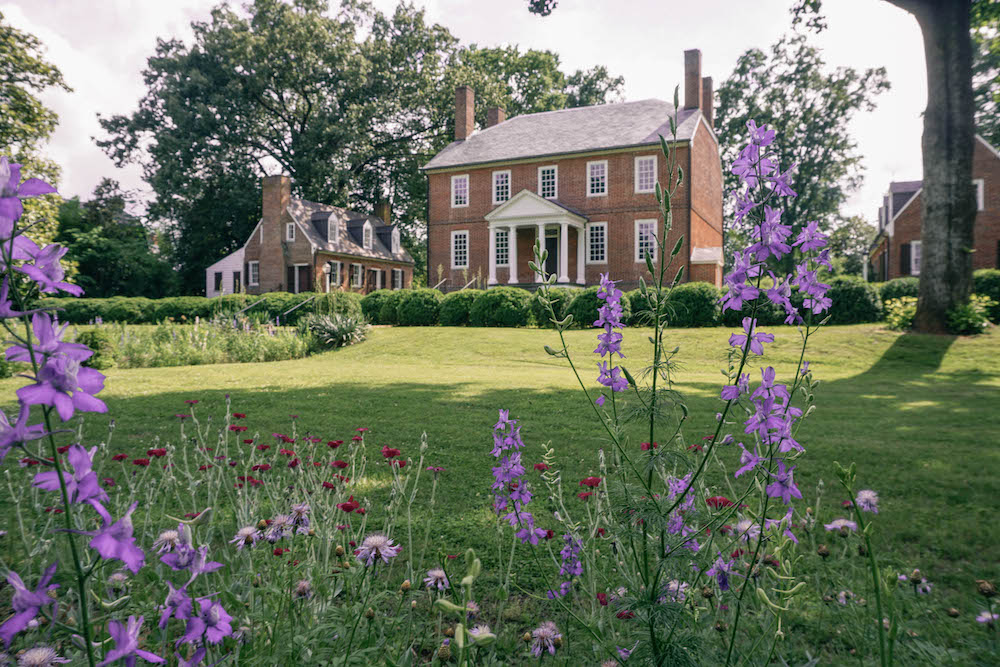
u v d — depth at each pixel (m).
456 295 22.28
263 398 8.97
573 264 31.53
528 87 45.06
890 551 3.28
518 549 3.43
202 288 43.31
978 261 28.94
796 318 1.68
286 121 41.34
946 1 15.16
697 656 1.67
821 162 39.69
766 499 1.73
